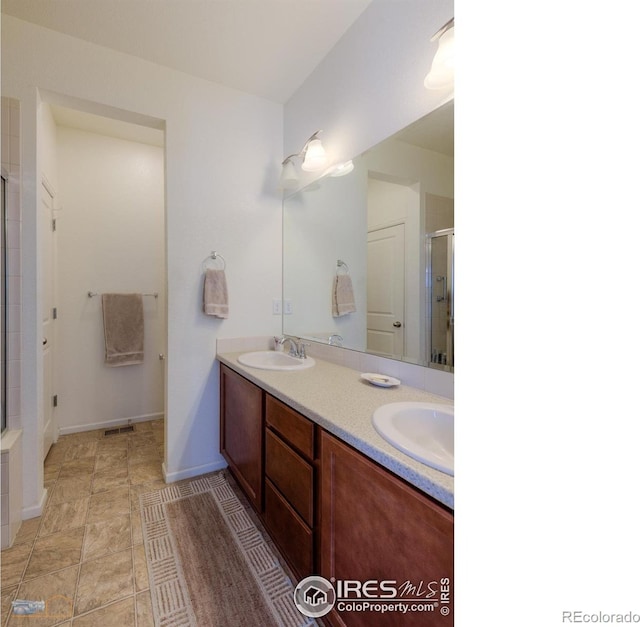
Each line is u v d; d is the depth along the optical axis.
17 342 1.62
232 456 1.93
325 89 1.89
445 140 1.24
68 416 2.70
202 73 2.02
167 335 2.01
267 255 2.34
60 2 1.51
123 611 1.15
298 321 2.23
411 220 1.40
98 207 2.80
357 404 1.18
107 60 1.79
